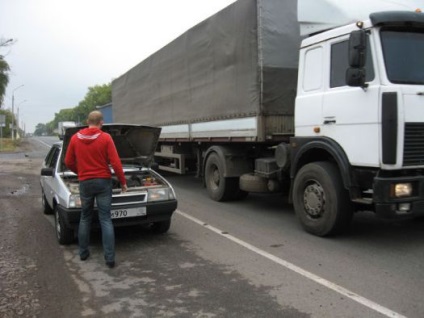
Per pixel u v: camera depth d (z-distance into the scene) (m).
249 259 5.64
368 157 5.73
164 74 12.75
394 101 5.43
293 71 8.15
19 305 4.32
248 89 8.27
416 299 4.29
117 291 4.67
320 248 6.05
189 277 5.04
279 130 8.10
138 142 7.69
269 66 7.97
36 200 10.56
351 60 5.65
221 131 9.45
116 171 5.64
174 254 5.94
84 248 5.75
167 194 6.62
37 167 21.02
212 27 9.61
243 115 8.48
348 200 6.24
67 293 4.62
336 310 4.06
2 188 12.95
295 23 8.15
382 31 5.71
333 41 6.31
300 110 6.94
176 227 7.46
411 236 6.62
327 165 6.43
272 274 5.06
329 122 6.34
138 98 15.55
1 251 6.16
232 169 9.44
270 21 7.97
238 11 8.52
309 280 4.84
